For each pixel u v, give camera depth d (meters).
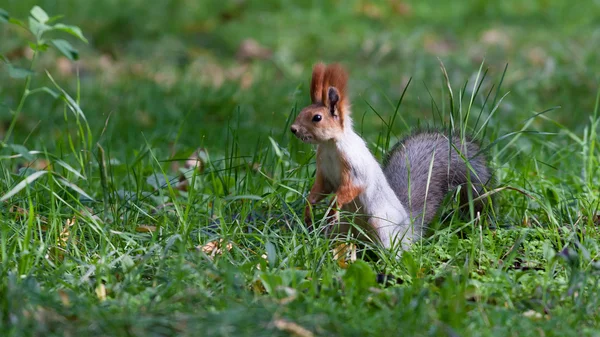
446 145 9.31
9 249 7.55
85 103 16.03
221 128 14.26
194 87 16.64
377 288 6.89
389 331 5.85
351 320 6.13
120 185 10.56
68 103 9.74
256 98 16.00
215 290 6.75
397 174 9.09
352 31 22.64
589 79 17.02
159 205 9.34
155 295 6.56
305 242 7.86
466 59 19.52
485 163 9.35
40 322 5.88
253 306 6.30
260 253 7.80
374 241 8.26
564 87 16.56
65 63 18.95
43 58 18.95
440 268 7.62
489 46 21.19
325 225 8.14
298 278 7.05
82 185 10.05
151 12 23.11
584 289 6.91
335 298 6.65
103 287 6.77
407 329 5.87
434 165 9.12
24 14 21.28
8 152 12.16
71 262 7.45
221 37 22.02
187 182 10.51
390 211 8.26
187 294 6.47
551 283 7.09
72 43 20.31
